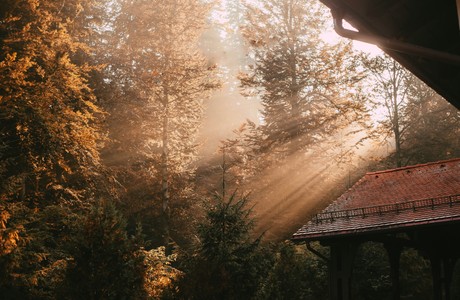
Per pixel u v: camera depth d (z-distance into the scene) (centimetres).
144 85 2734
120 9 2889
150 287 1426
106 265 1291
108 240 1318
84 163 1802
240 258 1528
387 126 2905
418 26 611
